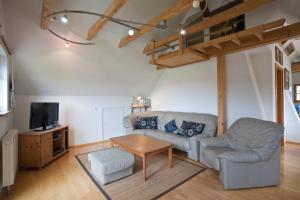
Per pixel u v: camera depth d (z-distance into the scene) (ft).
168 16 8.70
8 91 9.38
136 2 10.23
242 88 11.73
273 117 10.87
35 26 9.21
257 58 11.42
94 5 9.51
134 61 14.61
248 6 7.80
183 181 8.43
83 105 15.21
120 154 9.27
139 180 8.56
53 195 7.38
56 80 12.62
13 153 7.76
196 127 12.13
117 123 17.49
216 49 11.17
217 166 7.93
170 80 17.04
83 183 8.34
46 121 11.57
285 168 9.57
